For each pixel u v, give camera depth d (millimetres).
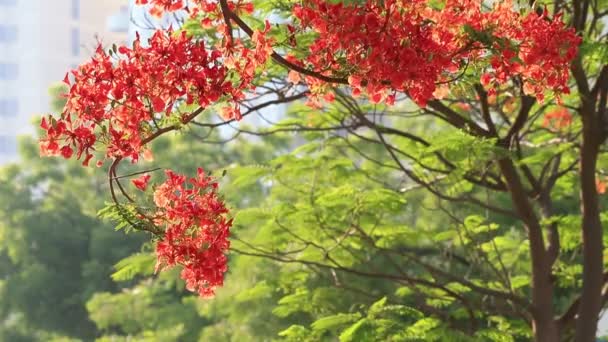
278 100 8047
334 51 5871
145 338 18234
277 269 14008
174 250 5723
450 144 8789
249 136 23969
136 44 5605
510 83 9688
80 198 22016
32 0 48469
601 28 10656
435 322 9453
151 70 5555
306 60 6168
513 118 12031
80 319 21250
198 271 5742
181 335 17391
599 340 13406
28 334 21922
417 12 5820
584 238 9922
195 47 5656
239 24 5945
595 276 9883
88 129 5539
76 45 49531
